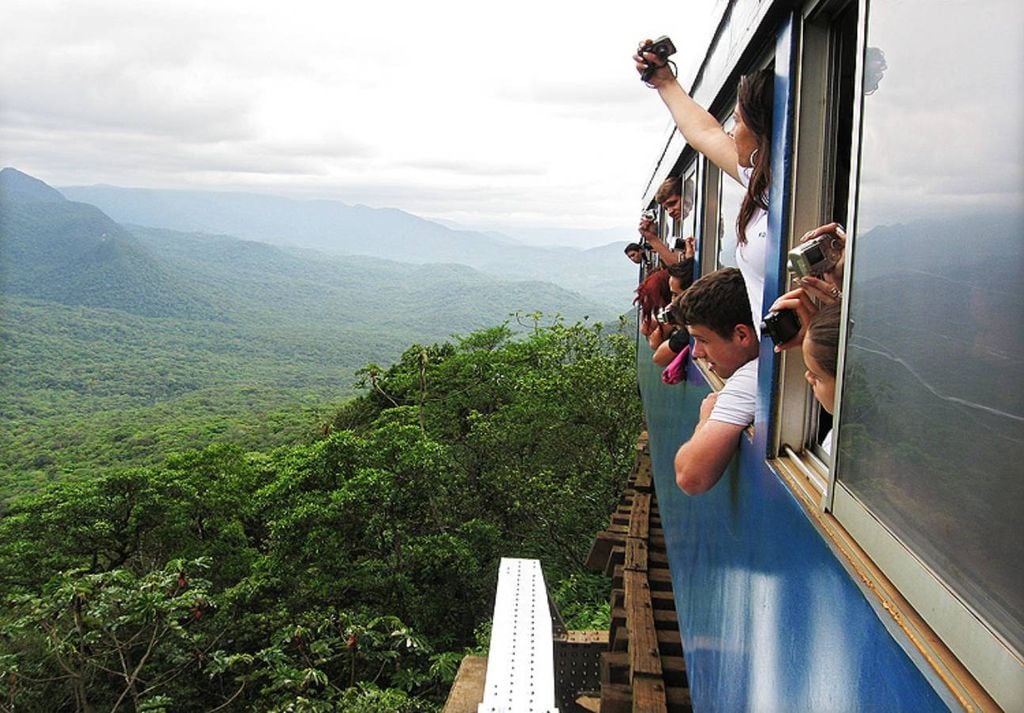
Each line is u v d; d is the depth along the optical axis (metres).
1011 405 0.98
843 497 1.60
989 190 1.04
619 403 22.08
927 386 1.21
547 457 22.72
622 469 20.92
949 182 1.15
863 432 1.49
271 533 19.23
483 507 23.84
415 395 31.48
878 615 1.35
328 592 18.28
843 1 1.92
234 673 18.02
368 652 15.80
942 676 1.11
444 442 26.14
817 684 1.73
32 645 17.47
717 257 4.01
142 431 94.62
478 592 19.89
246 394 184.38
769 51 2.53
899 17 1.33
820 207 2.12
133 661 18.05
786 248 2.15
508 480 22.23
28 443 102.69
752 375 2.68
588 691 7.54
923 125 1.24
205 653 17.55
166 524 23.23
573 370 22.41
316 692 16.36
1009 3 0.99
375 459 19.55
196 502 23.62
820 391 1.80
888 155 1.37
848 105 2.07
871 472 1.45
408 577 19.36
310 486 19.53
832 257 1.76
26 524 23.45
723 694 2.96
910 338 1.28
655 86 3.31
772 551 2.23
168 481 23.86
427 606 18.88
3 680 16.56
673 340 4.80
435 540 19.56
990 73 1.04
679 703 4.90
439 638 18.86
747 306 2.66
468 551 19.66
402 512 19.89
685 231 5.71
